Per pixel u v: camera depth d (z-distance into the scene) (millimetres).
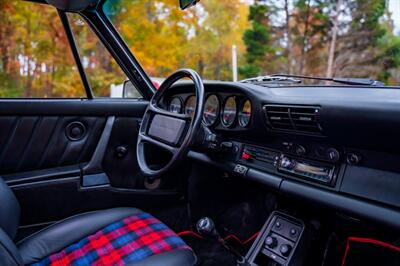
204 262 1670
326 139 1155
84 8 1609
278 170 1343
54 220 1690
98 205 1801
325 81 1674
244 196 1825
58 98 1741
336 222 1385
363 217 1042
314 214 1402
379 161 1041
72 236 1229
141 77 1955
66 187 1705
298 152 1274
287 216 1412
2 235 832
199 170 1950
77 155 1772
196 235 1885
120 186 1865
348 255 1364
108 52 1868
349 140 1082
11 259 795
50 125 1697
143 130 1439
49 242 1197
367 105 986
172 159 1191
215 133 1536
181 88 1761
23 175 1639
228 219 1865
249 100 1388
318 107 1118
